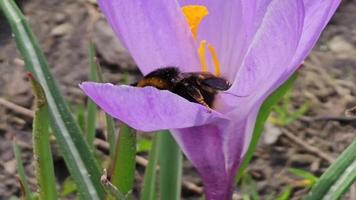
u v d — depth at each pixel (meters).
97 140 0.42
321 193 0.26
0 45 0.48
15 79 0.45
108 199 0.24
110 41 0.47
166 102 0.21
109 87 0.21
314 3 0.22
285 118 0.43
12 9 0.27
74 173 0.26
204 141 0.24
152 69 0.24
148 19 0.23
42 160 0.26
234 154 0.24
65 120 0.27
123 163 0.26
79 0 0.51
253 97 0.22
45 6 0.51
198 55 0.24
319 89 0.45
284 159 0.42
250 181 0.40
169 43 0.24
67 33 0.49
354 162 0.26
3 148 0.42
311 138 0.43
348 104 0.45
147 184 0.31
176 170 0.30
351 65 0.47
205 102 0.23
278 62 0.21
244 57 0.23
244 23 0.24
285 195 0.39
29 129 0.43
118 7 0.23
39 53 0.27
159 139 0.30
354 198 0.39
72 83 0.46
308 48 0.22
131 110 0.21
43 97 0.25
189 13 0.24
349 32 0.50
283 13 0.21
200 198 0.40
